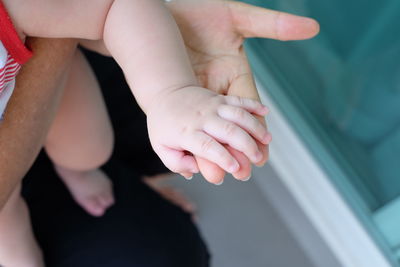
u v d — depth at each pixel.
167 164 0.50
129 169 0.93
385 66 1.02
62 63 0.58
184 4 0.58
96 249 0.82
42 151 0.86
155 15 0.54
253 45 1.10
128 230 0.84
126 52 0.54
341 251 1.08
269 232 1.18
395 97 1.00
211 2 0.58
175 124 0.50
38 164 0.86
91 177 0.85
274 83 1.09
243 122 0.49
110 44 0.56
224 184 1.22
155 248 0.83
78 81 0.70
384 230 1.01
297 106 1.09
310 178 1.07
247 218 1.20
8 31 0.51
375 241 1.01
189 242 0.87
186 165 0.50
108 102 0.88
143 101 0.53
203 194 1.21
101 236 0.83
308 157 1.06
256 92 0.55
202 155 0.48
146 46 0.54
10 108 0.55
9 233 0.73
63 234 0.83
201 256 0.89
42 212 0.84
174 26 0.55
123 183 0.88
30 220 0.83
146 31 0.54
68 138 0.73
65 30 0.55
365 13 1.02
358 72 1.05
